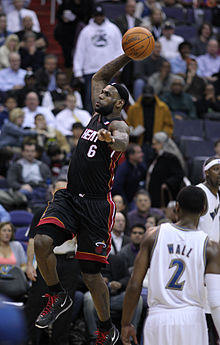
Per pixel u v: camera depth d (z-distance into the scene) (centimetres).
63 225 948
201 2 4641
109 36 3325
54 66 3397
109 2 4206
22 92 3197
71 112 3123
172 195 2619
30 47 3603
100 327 1021
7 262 1880
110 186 997
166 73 3484
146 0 4241
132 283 1042
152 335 1011
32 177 2492
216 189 1405
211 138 3247
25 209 2262
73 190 981
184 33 4266
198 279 1021
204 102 3472
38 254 934
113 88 974
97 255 970
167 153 2638
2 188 2469
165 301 1014
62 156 2697
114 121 942
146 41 1008
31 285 1764
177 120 3272
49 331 1862
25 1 4103
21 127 2798
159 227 1060
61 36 3941
